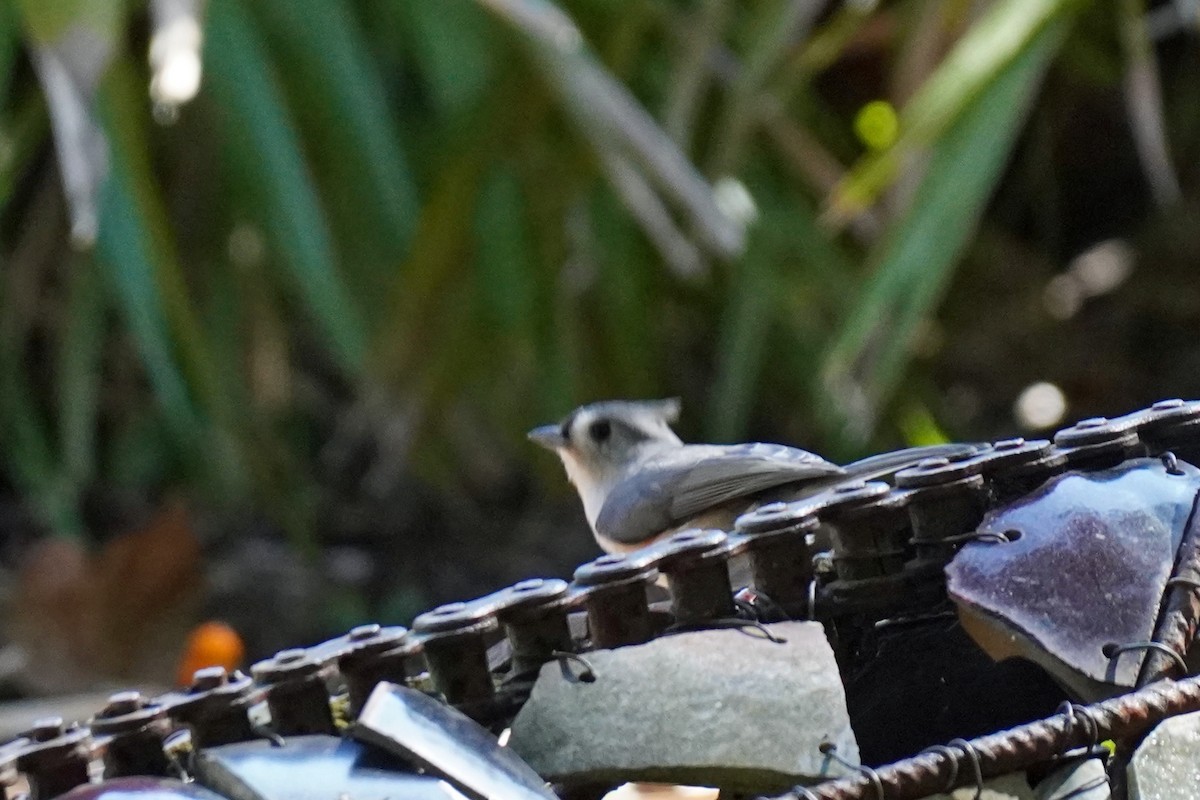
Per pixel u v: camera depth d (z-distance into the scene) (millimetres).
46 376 13445
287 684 3260
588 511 7988
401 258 11445
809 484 6547
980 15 9828
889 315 10414
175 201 11984
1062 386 13602
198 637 7059
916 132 9094
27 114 10852
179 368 12141
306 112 11016
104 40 7266
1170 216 14375
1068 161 14844
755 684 3256
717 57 10898
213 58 10359
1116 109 14250
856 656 3844
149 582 10406
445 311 11195
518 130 10680
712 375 13828
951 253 9586
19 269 12562
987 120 9250
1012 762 3156
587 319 11797
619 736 3223
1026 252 14711
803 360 12273
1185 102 14508
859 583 3689
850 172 12023
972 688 3820
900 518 3777
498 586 12344
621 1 10742
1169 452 3883
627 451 7812
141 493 13406
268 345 12695
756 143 11914
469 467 13352
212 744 3221
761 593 3656
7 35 10102
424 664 3799
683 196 9477
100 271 12016
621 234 11469
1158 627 3439
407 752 2996
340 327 11148
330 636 11867
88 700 9844
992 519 3701
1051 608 3467
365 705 3170
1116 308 14102
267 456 12562
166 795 2883
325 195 11398
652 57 11406
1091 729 3201
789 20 10156
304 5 10695
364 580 12523
